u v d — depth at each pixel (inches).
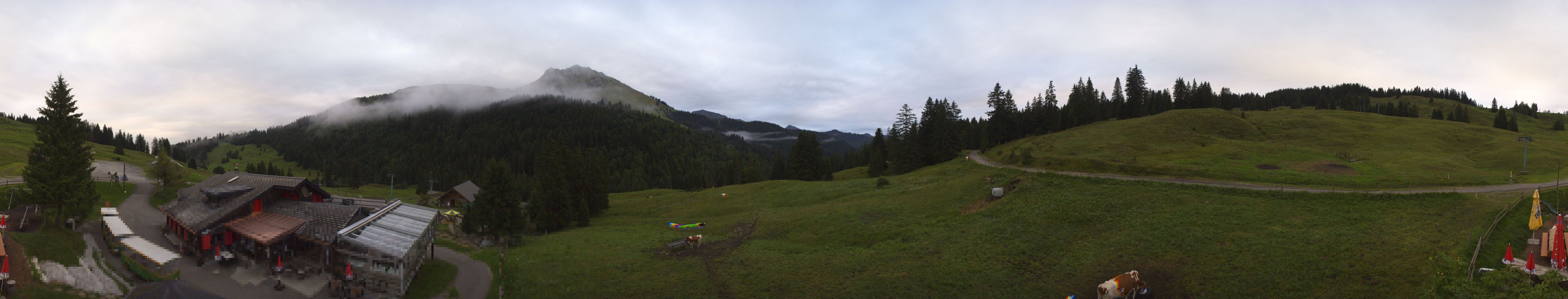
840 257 1656.0
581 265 1627.7
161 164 2802.7
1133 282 1248.8
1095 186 2113.7
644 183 7081.7
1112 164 2770.7
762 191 3272.6
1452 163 2637.8
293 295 1253.1
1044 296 1327.5
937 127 4313.5
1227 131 4037.9
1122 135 3949.3
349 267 1338.6
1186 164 2760.8
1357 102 7554.1
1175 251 1453.0
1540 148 2910.9
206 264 1439.5
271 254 1493.6
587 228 2374.5
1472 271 1160.2
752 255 1706.4
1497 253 1253.7
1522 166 2564.0
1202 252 1422.2
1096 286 1348.4
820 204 2667.3
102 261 1441.9
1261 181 2180.1
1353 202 1668.3
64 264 1376.7
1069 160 3068.4
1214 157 2947.8
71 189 1881.2
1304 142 3668.8
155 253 1514.5
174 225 1808.6
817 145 4389.8
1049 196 2075.5
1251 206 1715.1
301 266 1437.0
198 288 1266.0
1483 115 6766.7
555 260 1688.0
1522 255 1253.1
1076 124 5068.9
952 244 1710.1
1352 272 1214.3
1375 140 3452.3
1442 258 930.1
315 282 1333.7
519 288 1429.6
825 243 1876.2
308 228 1478.8
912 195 2583.7
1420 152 3073.3
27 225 1750.7
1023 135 5093.5
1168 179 2340.1
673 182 7288.4
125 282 1291.8
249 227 1571.1
